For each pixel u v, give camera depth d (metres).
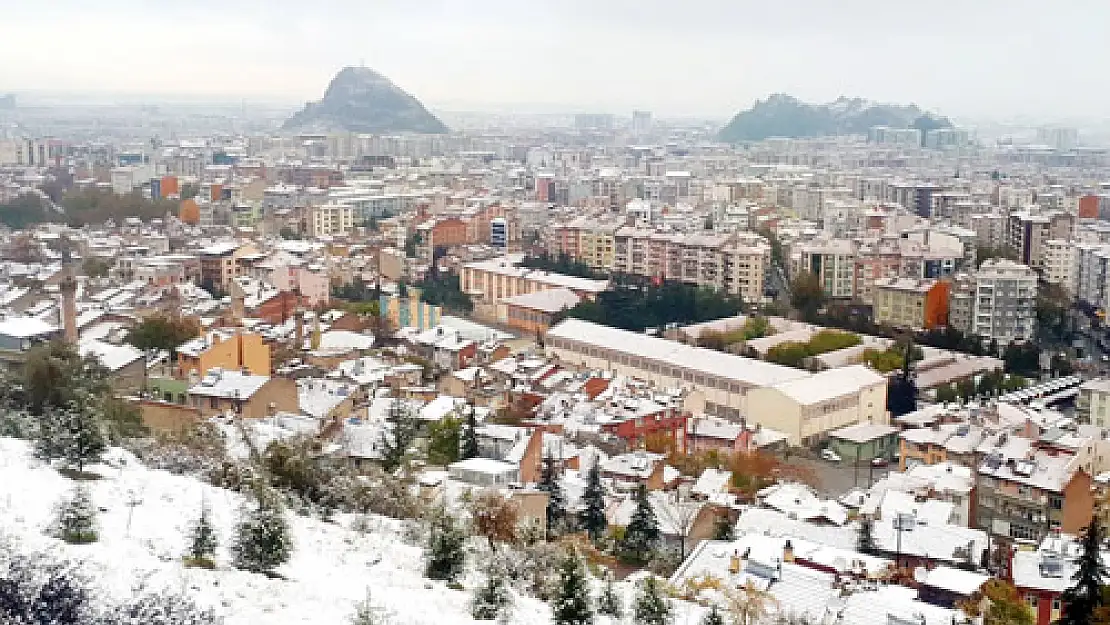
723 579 111.38
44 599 64.81
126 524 85.19
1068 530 173.38
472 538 103.94
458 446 177.25
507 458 165.50
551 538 129.88
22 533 76.25
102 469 100.75
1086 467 194.12
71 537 77.94
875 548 147.12
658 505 159.62
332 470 122.06
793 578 110.56
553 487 157.62
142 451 116.50
